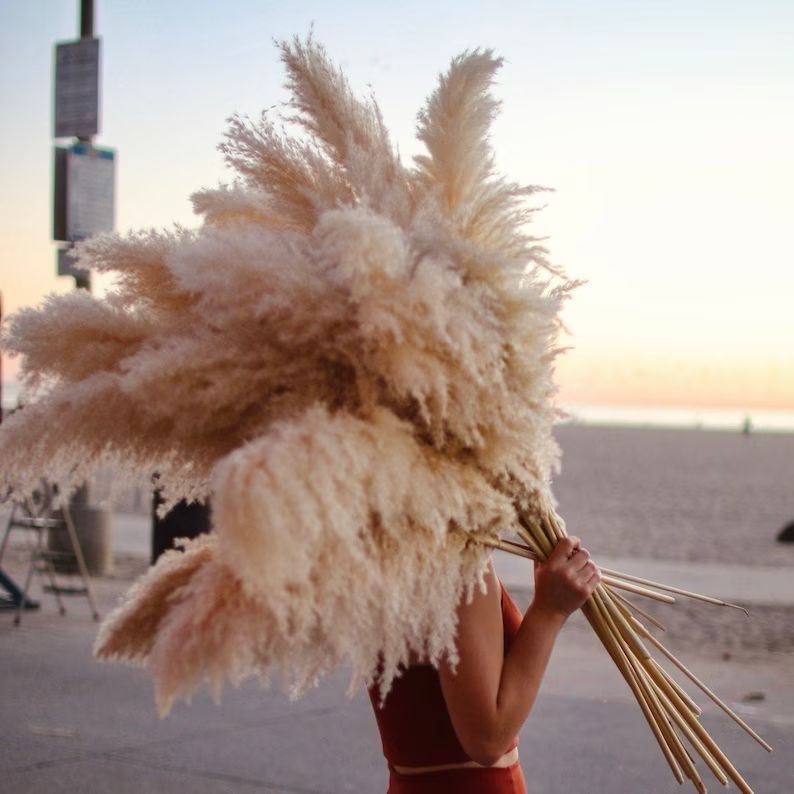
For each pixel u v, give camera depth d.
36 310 2.55
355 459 2.03
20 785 5.58
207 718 6.86
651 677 2.80
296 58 2.64
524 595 12.15
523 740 6.64
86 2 11.84
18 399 2.57
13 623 9.59
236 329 2.30
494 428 2.29
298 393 2.26
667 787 5.84
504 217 2.50
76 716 6.83
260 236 2.41
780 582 14.12
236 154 2.64
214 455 2.41
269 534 1.86
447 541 2.27
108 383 2.39
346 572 2.04
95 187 11.25
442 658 2.39
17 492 2.58
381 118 2.66
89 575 12.46
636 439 161.38
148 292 2.59
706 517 28.73
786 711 7.58
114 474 2.53
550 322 2.31
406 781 2.57
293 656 2.20
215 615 2.04
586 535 22.44
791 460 85.88
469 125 2.55
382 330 2.14
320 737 6.51
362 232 2.13
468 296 2.24
